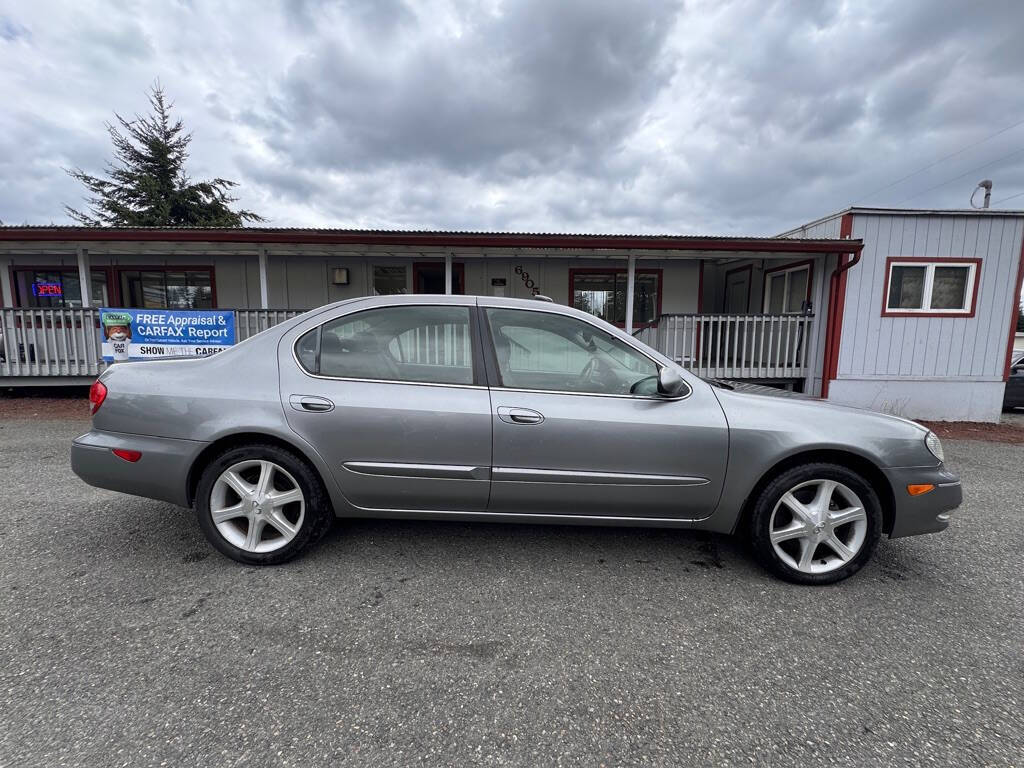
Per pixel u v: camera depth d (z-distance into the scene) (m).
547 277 11.24
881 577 2.97
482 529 3.49
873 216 8.34
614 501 2.86
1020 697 2.00
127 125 24.52
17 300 11.02
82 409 7.89
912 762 1.68
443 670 2.09
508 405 2.80
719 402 2.87
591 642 2.30
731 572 2.97
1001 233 8.41
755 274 11.07
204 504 2.86
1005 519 3.99
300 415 2.80
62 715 1.80
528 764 1.65
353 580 2.79
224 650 2.18
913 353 8.66
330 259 10.95
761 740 1.77
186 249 9.01
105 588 2.66
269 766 1.61
